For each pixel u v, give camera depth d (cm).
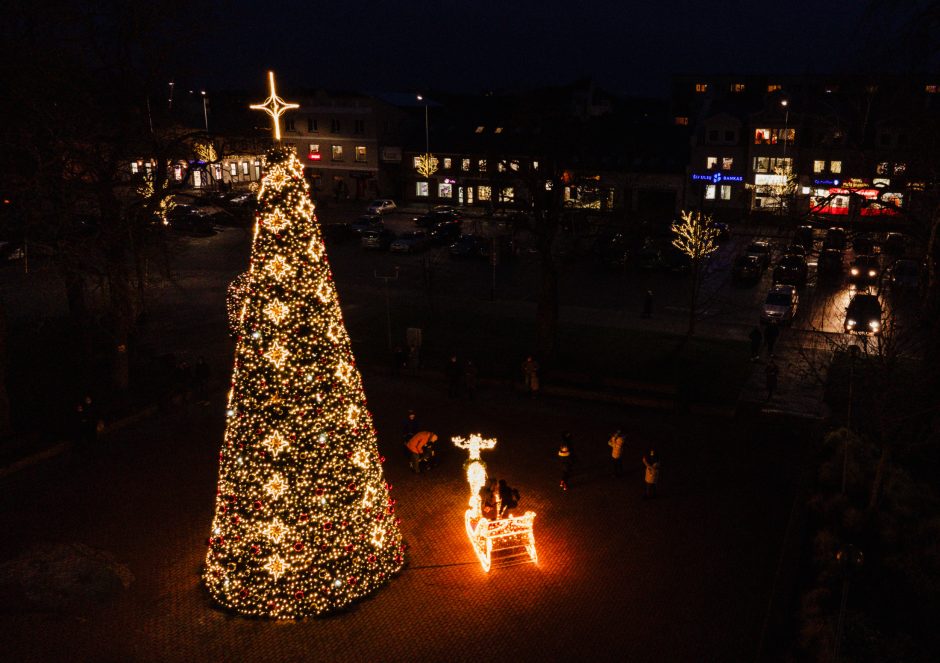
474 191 6969
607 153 6247
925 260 1714
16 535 1722
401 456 2183
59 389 2644
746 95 7894
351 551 1440
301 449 1334
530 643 1383
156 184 2464
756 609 1487
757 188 6094
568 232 3170
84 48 2303
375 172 7162
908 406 1691
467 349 3136
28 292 3888
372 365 2895
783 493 1953
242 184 7056
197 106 4906
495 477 2047
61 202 2261
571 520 1827
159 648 1352
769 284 4312
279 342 1300
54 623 1413
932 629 1401
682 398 2481
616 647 1374
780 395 2620
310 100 7231
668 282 4375
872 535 1716
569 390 2622
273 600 1414
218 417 2448
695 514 1852
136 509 1853
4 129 2105
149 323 3469
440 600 1504
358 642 1374
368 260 4959
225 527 1414
